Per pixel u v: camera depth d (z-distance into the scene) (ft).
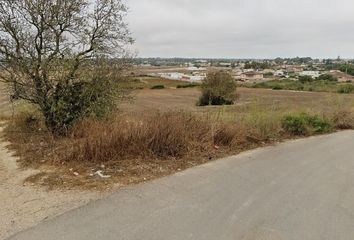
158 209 11.76
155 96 145.69
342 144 23.12
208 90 108.78
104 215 11.25
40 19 23.16
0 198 13.03
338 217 11.22
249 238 9.77
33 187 14.17
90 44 25.48
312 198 12.96
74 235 9.87
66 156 17.69
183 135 19.69
